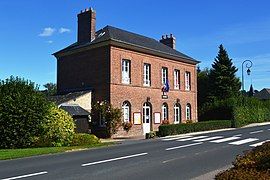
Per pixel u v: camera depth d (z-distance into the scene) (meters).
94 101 31.03
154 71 34.88
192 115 39.84
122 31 34.69
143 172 10.53
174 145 18.31
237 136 23.64
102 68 30.80
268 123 44.81
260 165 7.27
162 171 10.70
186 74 39.75
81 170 10.96
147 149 16.64
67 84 33.69
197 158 13.50
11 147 19.67
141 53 33.50
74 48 32.78
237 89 54.56
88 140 21.45
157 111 34.84
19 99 20.02
